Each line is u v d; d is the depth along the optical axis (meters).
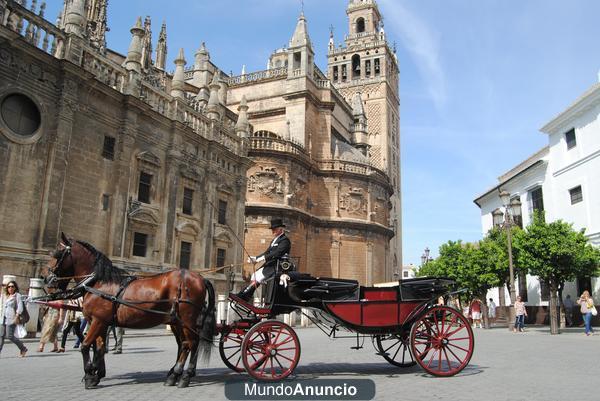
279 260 8.77
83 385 7.70
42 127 18.06
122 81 22.08
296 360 8.08
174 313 7.93
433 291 9.20
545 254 24.00
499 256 29.39
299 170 42.53
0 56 16.64
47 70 18.38
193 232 26.00
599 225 28.88
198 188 26.86
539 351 13.99
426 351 9.09
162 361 11.16
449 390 7.26
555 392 7.14
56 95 18.73
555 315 23.44
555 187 34.06
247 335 7.82
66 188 18.80
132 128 22.06
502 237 30.84
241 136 31.73
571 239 24.11
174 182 24.52
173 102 25.08
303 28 47.00
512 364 10.73
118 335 12.97
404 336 9.33
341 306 8.83
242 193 31.12
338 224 44.97
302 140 44.44
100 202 20.42
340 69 77.00
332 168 46.47
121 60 35.22
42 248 17.45
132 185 22.08
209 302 8.24
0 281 16.17
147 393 6.98
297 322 32.34
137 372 9.30
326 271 44.19
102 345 7.87
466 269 30.84
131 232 21.84
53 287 8.28
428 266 45.91
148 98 23.66
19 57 17.33
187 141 26.03
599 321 27.88
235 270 29.75
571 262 23.61
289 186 40.72
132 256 21.88
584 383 8.02
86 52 20.39
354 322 8.84
